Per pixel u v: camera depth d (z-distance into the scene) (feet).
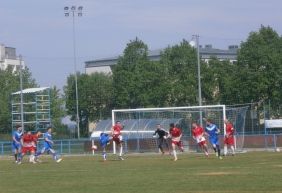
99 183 78.64
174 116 198.08
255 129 264.93
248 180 75.82
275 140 195.31
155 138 197.26
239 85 275.59
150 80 295.89
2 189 74.18
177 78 303.07
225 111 180.86
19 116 285.84
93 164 127.24
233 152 150.71
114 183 77.92
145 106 294.87
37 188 74.28
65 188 73.26
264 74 271.28
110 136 154.30
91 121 352.49
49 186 76.64
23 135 146.82
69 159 160.45
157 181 78.95
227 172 90.02
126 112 204.03
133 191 67.41
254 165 105.19
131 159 146.20
